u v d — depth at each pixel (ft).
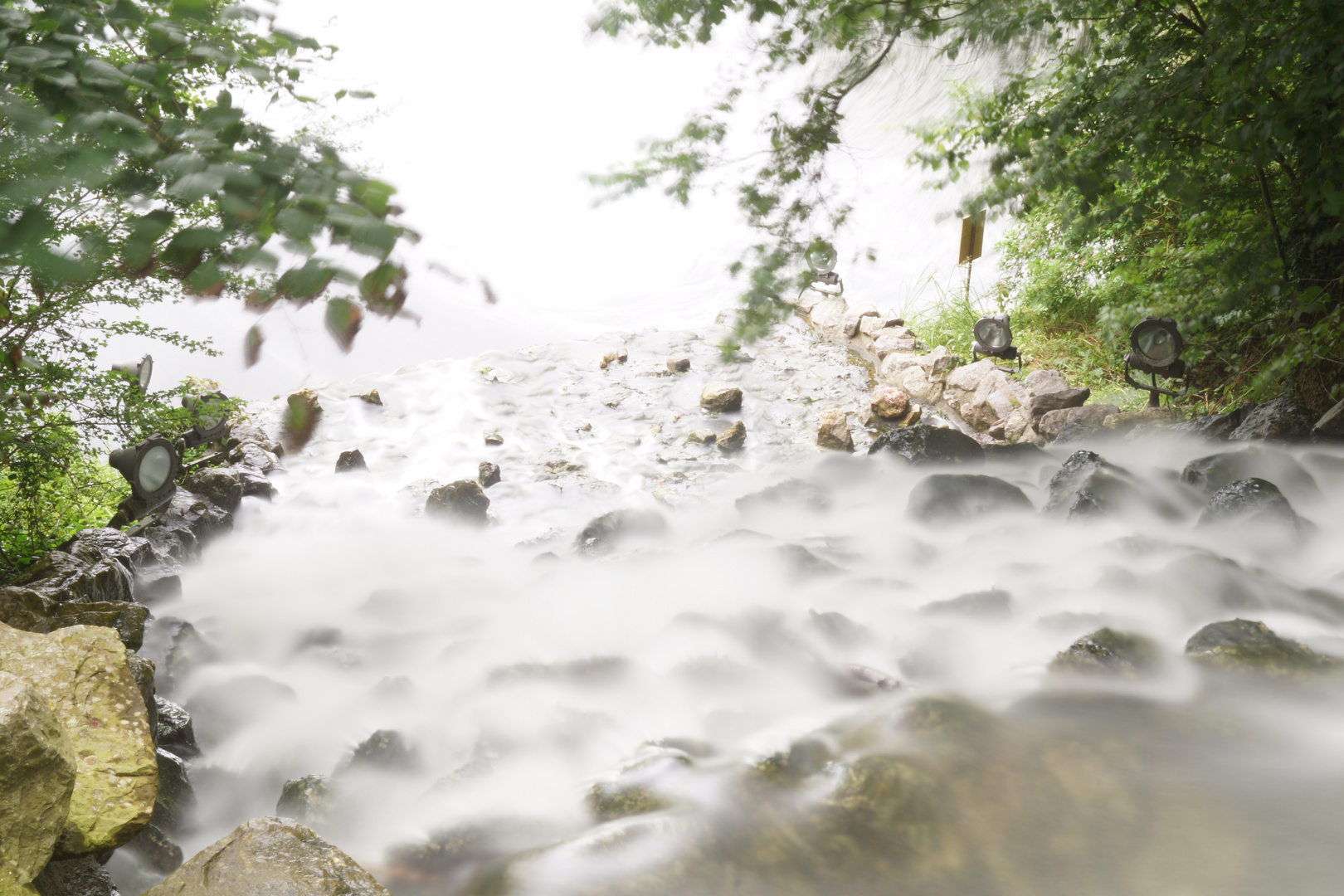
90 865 9.25
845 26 18.83
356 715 14.89
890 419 35.73
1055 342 39.27
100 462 25.68
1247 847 9.85
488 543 26.96
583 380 40.63
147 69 6.45
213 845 8.61
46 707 7.94
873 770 11.18
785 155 19.70
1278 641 13.94
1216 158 25.53
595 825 11.02
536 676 14.96
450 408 38.11
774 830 10.60
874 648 15.67
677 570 19.92
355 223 5.62
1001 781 11.15
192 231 5.73
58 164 5.75
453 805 11.59
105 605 14.64
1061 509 21.62
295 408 5.74
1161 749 11.69
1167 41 22.72
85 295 16.62
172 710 14.06
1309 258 24.58
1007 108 24.49
